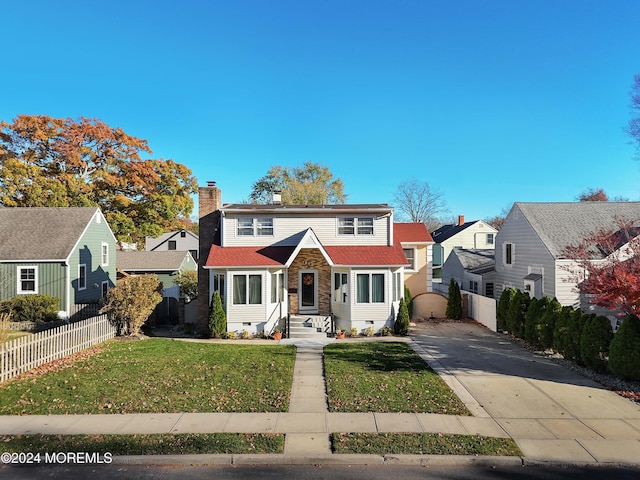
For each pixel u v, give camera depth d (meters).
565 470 6.85
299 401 9.90
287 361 13.67
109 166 40.62
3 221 26.02
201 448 7.35
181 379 11.46
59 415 8.88
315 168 59.16
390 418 8.82
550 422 8.68
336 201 58.56
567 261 20.16
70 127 37.44
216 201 22.17
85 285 26.27
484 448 7.41
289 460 7.09
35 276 23.52
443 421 8.67
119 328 18.83
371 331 19.34
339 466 6.99
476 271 29.58
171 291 31.44
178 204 43.62
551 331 15.18
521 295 18.48
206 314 21.38
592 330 12.46
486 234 47.38
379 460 7.08
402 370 12.61
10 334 19.52
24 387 10.66
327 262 20.00
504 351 15.69
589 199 50.88
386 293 19.70
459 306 24.20
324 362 13.73
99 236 28.61
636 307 11.11
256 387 10.87
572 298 20.14
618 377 11.87
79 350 15.11
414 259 26.03
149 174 41.31
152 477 6.58
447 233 50.66
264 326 19.34
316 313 21.44
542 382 11.54
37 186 33.84
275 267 19.44
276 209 21.03
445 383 11.35
